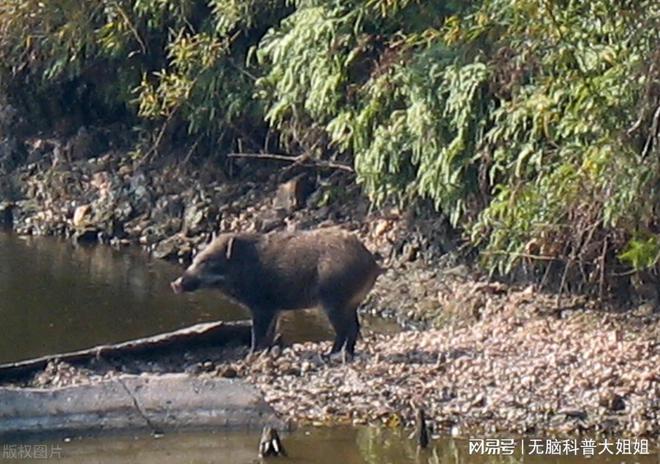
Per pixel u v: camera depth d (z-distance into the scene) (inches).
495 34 759.1
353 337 713.0
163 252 993.5
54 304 847.7
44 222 1078.4
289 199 1019.3
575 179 713.0
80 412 616.1
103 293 877.2
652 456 596.1
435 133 820.6
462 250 878.4
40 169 1139.3
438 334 764.0
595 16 662.5
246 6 999.6
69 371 678.5
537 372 679.7
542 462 590.6
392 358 711.1
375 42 886.4
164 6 1048.8
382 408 645.3
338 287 703.1
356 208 992.9
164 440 612.7
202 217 1026.1
